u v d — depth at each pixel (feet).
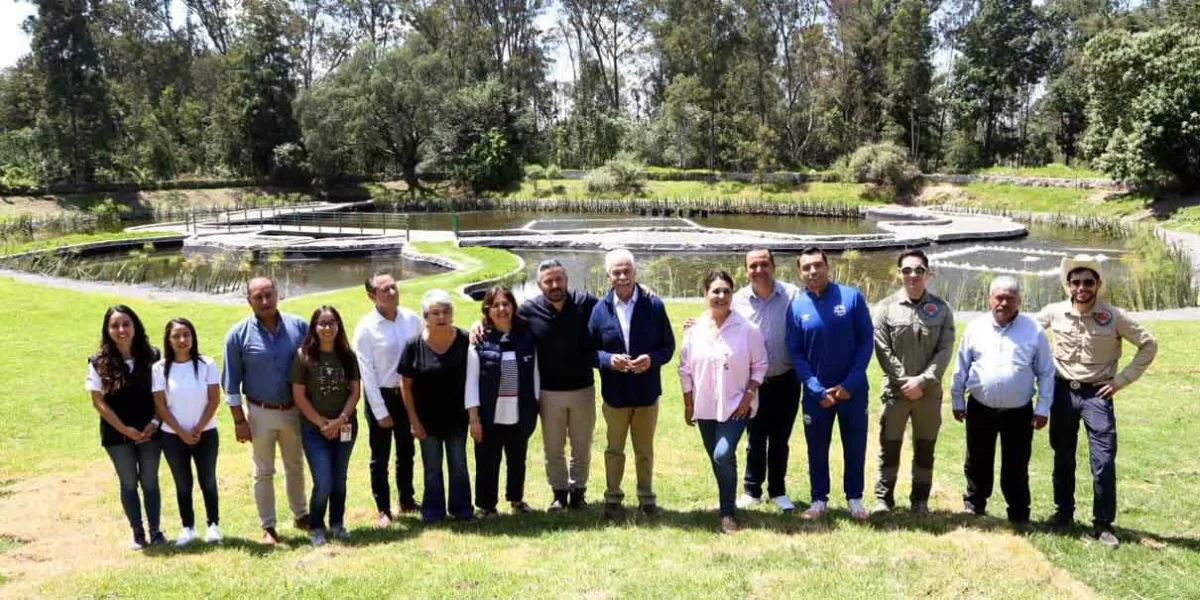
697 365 18.10
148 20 222.07
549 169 197.06
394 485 23.50
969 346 18.33
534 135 204.95
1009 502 18.31
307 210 159.43
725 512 17.80
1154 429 26.35
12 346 42.75
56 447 27.78
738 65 198.59
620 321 18.63
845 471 18.67
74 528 20.17
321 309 18.16
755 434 19.88
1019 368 17.61
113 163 168.04
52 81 158.30
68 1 157.48
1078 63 175.22
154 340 45.21
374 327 19.39
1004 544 16.26
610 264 18.61
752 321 19.45
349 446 18.71
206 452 18.51
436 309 18.43
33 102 185.47
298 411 18.88
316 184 186.29
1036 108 213.66
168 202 163.02
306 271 89.71
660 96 228.22
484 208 179.42
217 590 14.60
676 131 199.62
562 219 152.35
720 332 17.95
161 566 16.17
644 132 207.62
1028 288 70.44
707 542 16.79
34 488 23.49
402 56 186.19
